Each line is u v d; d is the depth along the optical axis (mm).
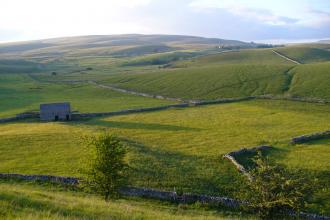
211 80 140125
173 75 155375
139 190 42344
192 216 34062
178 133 72688
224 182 48031
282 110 93312
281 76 136125
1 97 130375
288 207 34250
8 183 43000
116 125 81062
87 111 101938
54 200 29000
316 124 78625
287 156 57750
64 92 140500
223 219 32719
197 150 60625
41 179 44562
